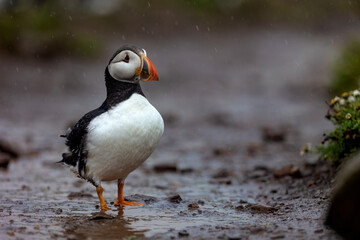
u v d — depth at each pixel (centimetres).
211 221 669
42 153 1282
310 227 607
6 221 662
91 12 4381
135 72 714
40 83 2556
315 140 1410
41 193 864
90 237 596
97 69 3044
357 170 477
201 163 1198
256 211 722
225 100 2319
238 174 1055
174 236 596
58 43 3133
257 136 1552
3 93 2316
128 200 802
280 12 5269
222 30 4747
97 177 720
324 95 2200
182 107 2159
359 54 1886
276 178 969
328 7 5503
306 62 3288
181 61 3494
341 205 488
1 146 1205
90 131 692
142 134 694
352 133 819
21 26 3186
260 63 3412
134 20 4475
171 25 4566
